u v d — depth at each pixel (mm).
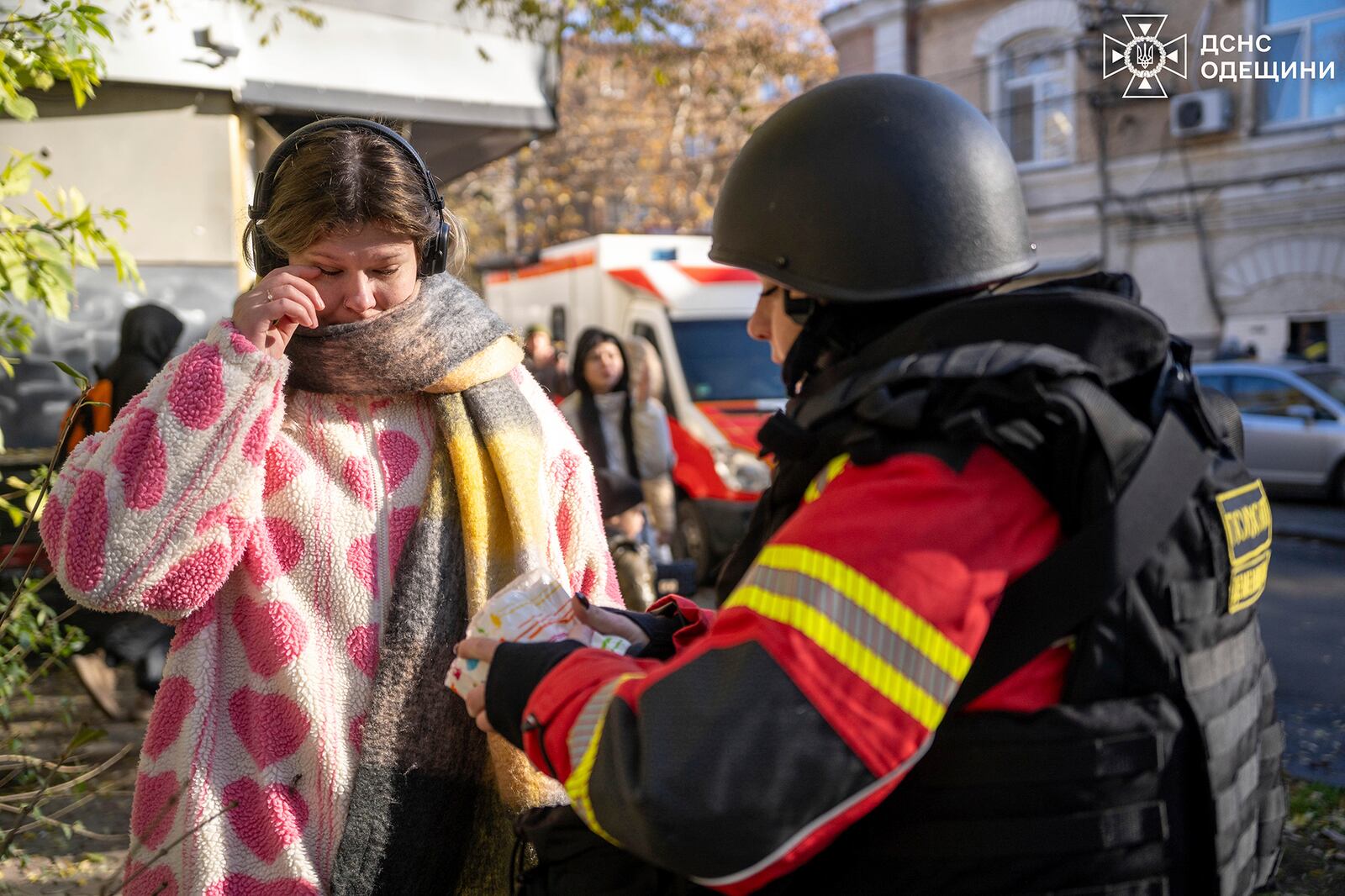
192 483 1327
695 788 894
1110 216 16734
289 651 1441
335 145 1438
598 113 24375
